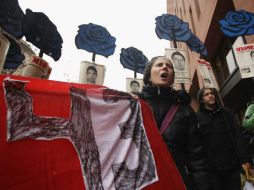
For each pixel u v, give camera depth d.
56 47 2.77
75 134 1.89
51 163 1.72
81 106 2.04
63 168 1.74
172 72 2.81
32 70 2.26
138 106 2.33
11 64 2.59
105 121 2.12
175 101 2.67
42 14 2.67
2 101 1.75
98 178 1.87
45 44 2.67
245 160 3.76
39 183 1.64
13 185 1.57
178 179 2.15
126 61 6.34
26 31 2.53
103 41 4.52
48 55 2.70
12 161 1.63
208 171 2.43
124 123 2.20
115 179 1.93
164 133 2.43
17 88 1.82
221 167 3.81
